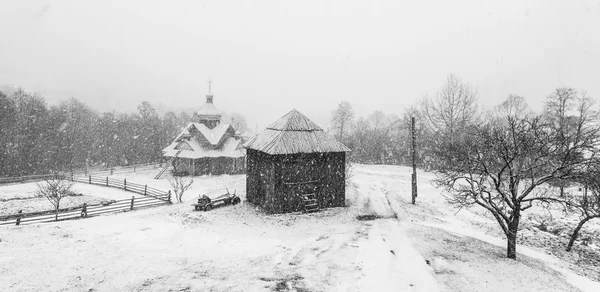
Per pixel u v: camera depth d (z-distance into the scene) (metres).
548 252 23.02
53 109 79.12
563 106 43.69
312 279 14.19
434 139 62.00
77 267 14.97
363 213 26.27
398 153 80.25
